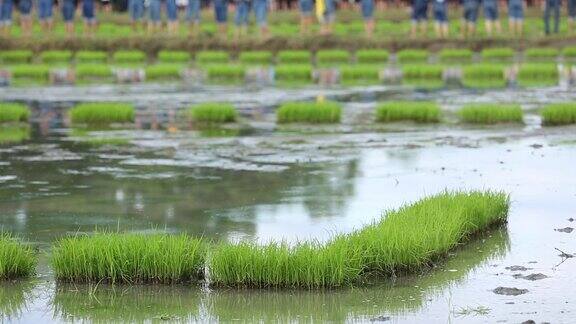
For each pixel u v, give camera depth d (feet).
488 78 241.14
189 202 99.09
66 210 96.07
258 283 70.44
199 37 321.52
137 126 157.48
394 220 79.92
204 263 74.08
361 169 116.57
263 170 116.78
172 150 132.67
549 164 117.60
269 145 136.36
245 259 70.44
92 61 309.83
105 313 66.03
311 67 262.67
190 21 323.57
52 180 111.65
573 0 320.91
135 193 103.91
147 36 322.75
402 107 161.17
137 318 65.05
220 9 319.68
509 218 90.48
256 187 106.42
